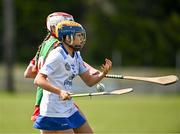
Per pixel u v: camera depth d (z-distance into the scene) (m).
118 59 90.88
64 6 110.94
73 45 17.48
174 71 89.38
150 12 109.62
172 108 52.81
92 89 56.53
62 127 17.33
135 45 108.00
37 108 17.64
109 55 107.12
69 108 17.53
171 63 107.94
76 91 57.00
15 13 110.06
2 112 47.22
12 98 61.84
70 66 17.39
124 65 106.94
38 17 111.69
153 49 108.12
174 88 74.19
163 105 55.81
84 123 17.95
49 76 17.12
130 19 108.44
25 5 111.12
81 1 109.50
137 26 108.19
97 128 38.28
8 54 77.44
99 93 17.16
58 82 17.23
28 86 76.44
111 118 44.31
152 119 43.94
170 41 108.69
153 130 37.69
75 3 109.81
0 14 110.38
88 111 49.31
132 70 91.94
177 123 41.38
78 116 17.83
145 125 40.22
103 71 17.89
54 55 17.08
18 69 94.69
